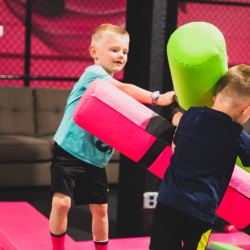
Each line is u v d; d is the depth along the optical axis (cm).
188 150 151
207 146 149
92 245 231
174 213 151
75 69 507
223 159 150
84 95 170
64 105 438
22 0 481
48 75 498
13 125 413
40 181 379
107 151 191
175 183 150
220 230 289
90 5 502
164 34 258
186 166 149
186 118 155
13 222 247
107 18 510
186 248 151
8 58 484
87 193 192
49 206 341
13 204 290
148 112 174
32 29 487
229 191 167
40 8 487
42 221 253
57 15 494
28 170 374
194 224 150
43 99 431
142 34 259
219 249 222
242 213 169
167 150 168
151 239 155
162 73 260
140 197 267
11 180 370
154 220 156
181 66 145
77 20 501
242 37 532
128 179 272
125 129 168
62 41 499
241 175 171
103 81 172
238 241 243
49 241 218
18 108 419
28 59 446
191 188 147
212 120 150
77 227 287
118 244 233
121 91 174
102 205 193
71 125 187
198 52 143
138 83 262
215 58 143
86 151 187
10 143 367
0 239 234
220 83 150
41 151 375
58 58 500
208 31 148
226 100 148
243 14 529
